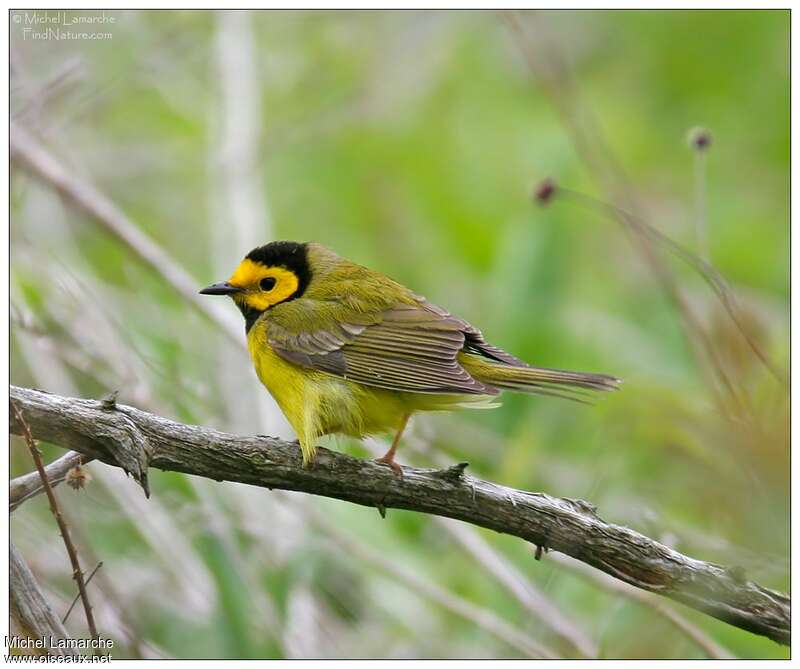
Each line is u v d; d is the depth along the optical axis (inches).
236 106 555.2
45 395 280.7
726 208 608.4
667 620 374.9
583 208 590.6
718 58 642.2
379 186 610.5
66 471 287.0
